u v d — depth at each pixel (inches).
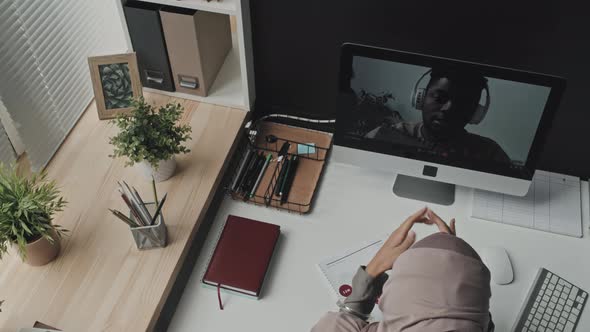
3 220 59.1
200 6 70.7
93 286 63.7
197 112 80.6
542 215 71.9
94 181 72.7
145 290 63.6
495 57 70.8
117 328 60.7
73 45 77.7
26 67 69.6
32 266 64.9
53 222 68.5
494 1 65.7
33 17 69.2
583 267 67.8
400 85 62.2
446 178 69.2
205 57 78.2
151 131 66.1
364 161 70.7
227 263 66.8
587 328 62.9
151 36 74.7
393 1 69.3
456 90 60.7
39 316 61.3
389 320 44.3
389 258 53.2
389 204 73.5
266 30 76.9
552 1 63.6
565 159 77.5
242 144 82.1
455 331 41.3
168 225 68.9
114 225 68.7
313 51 77.7
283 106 86.4
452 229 54.3
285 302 65.1
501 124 61.9
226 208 73.5
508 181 66.8
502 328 63.1
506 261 67.1
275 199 73.7
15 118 69.2
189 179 73.1
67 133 78.1
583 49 66.5
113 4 84.7
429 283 43.1
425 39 71.9
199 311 64.6
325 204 73.6
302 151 78.5
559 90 57.6
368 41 74.6
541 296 64.8
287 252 69.2
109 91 77.4
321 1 71.9
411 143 66.8
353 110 65.9
